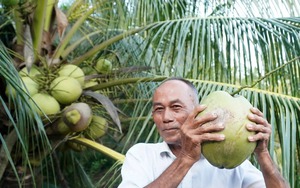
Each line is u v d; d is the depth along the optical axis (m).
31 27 4.08
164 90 2.51
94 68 4.40
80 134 4.11
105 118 4.53
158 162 2.43
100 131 4.29
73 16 4.48
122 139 4.90
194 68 4.07
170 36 4.25
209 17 4.22
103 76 4.34
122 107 4.86
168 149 2.45
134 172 2.38
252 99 3.82
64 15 4.18
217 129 2.01
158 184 2.07
